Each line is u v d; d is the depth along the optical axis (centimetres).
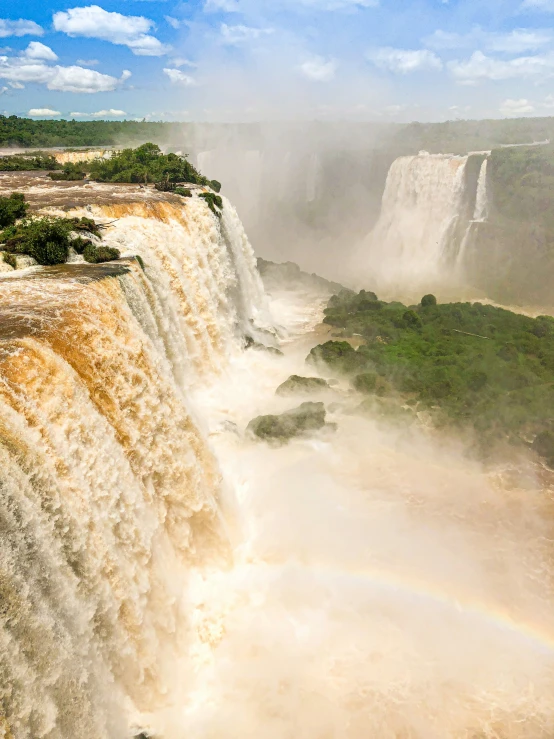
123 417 1761
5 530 1195
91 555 1452
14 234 2450
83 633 1365
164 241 2912
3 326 1658
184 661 1770
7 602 1145
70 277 2127
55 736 1211
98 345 1744
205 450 2159
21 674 1134
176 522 1948
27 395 1449
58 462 1438
